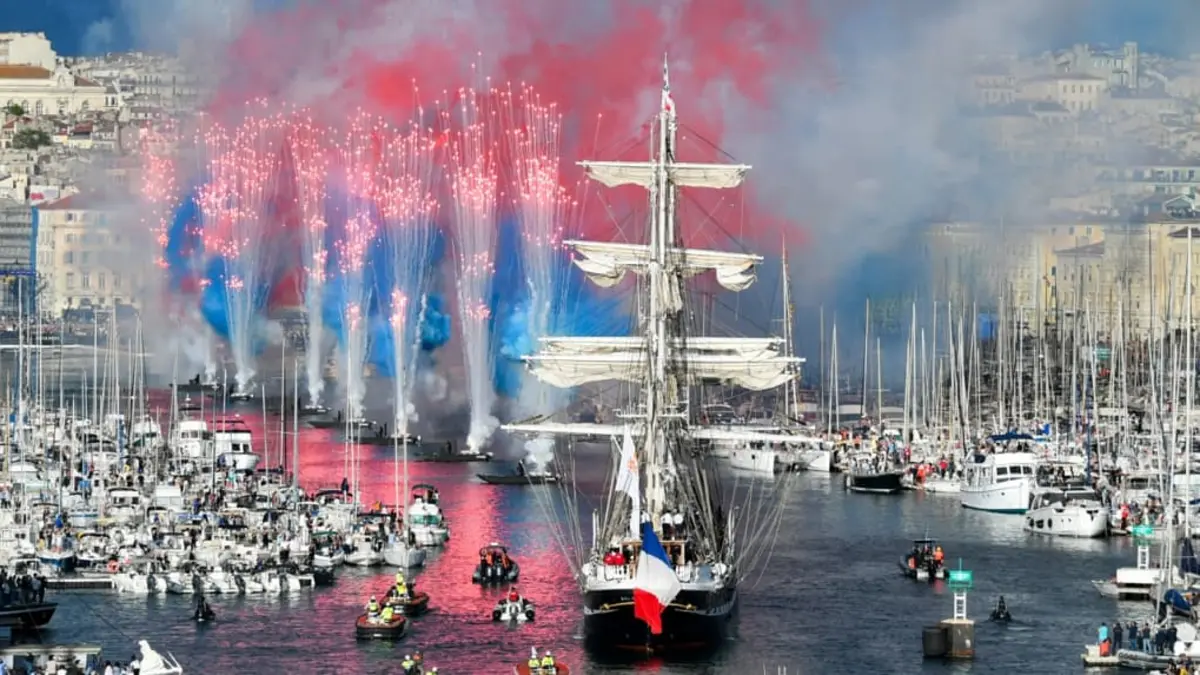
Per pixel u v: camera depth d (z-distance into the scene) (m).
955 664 175.62
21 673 161.62
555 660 169.88
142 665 164.38
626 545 185.12
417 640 182.00
